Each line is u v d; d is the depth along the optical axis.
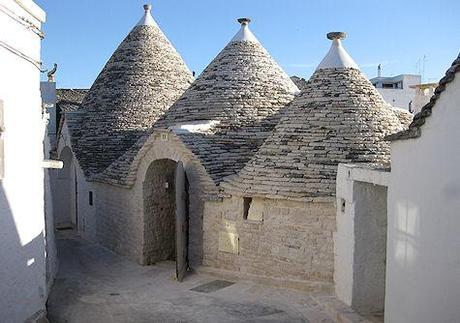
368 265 8.29
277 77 14.32
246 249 10.22
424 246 5.75
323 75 11.30
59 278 11.20
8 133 6.31
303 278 9.59
